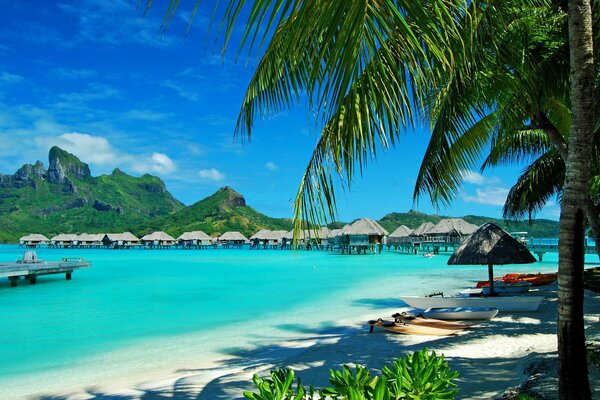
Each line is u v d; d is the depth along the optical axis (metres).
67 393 7.52
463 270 34.81
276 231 85.06
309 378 7.23
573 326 3.76
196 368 8.80
